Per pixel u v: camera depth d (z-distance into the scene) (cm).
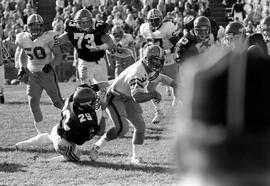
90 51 2070
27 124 2192
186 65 274
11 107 2730
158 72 1395
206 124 253
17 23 4984
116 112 1424
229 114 249
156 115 2125
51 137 1502
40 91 1866
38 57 1844
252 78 253
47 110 2577
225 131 249
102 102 1449
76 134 1418
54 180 1298
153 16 2248
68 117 1409
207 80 255
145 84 1375
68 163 1473
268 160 247
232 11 5438
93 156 1484
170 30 2247
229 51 275
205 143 251
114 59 2800
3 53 3047
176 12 4819
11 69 4362
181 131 262
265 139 247
